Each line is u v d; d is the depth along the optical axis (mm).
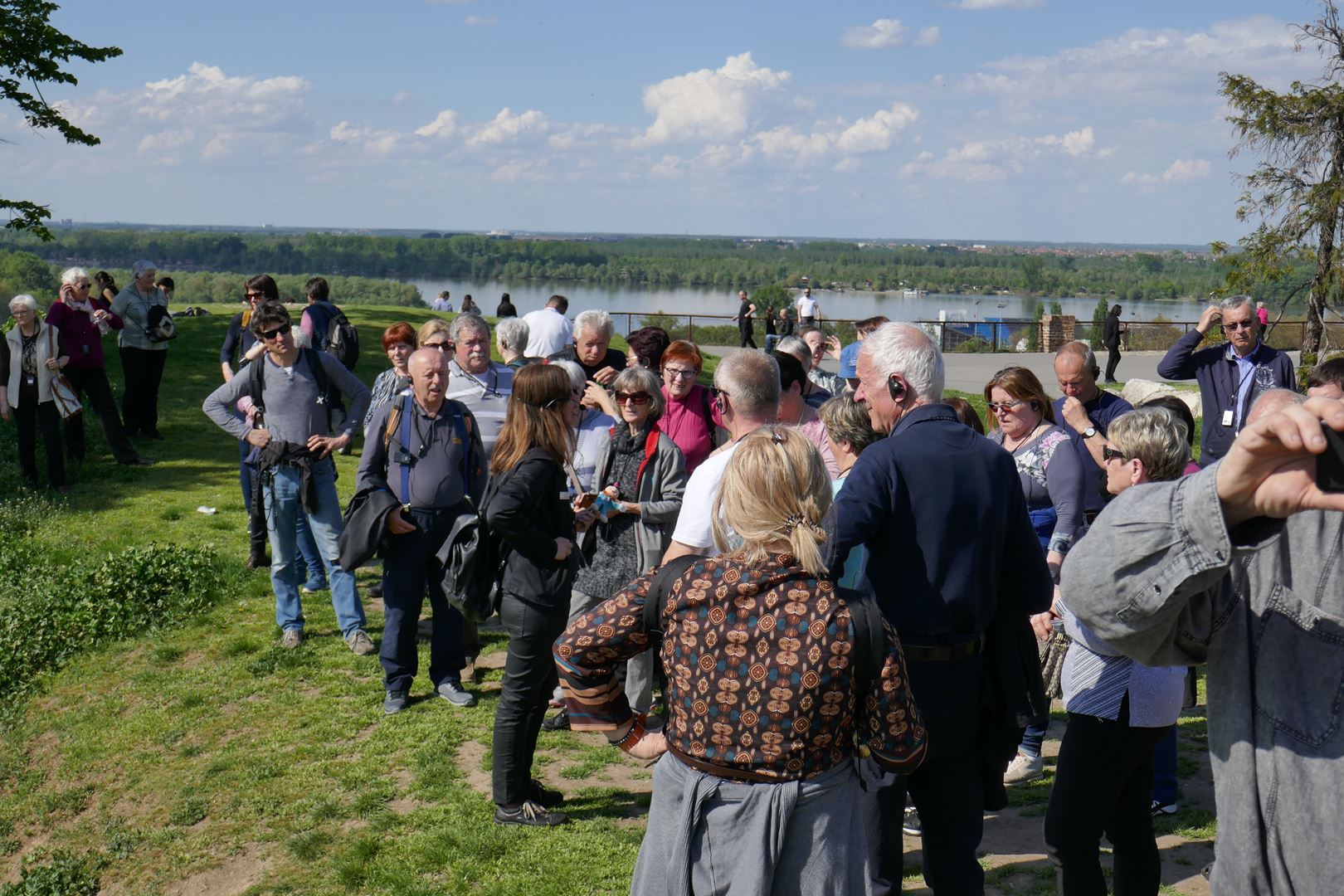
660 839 2451
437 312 32812
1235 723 1928
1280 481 1604
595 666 2586
